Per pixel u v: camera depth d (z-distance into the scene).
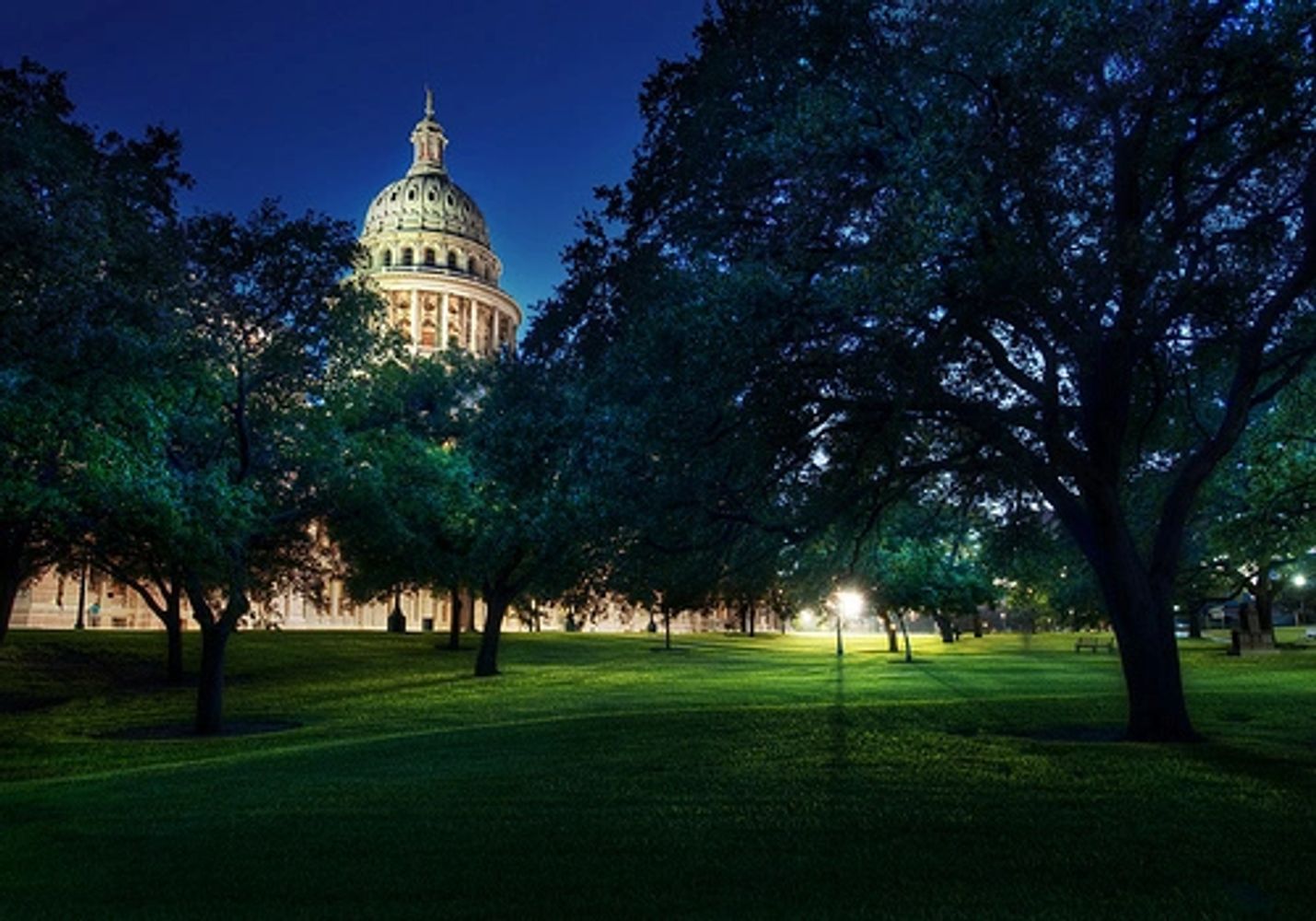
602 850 8.98
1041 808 10.26
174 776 14.46
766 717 18.84
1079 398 16.16
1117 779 11.66
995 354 14.75
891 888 7.66
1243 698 21.42
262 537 26.97
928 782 11.76
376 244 125.12
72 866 9.00
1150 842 8.84
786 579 22.44
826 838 9.20
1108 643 61.88
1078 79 12.03
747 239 14.26
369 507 27.41
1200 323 15.75
